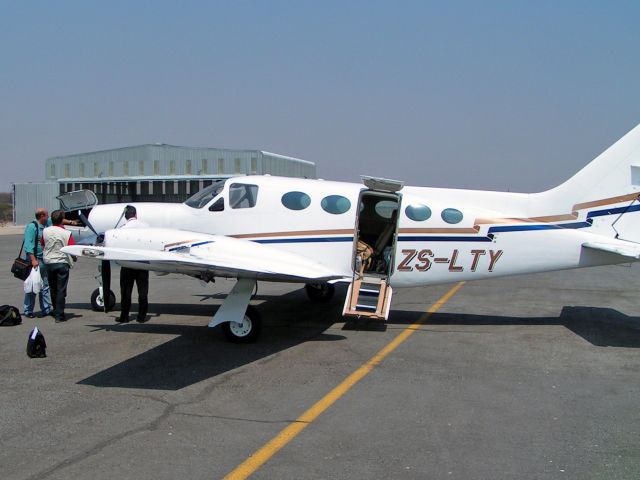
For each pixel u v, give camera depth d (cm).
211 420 504
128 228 900
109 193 3653
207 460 423
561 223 895
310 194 921
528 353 748
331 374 648
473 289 1371
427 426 494
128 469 408
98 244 925
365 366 681
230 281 1434
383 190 866
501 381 627
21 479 392
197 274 836
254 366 679
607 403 557
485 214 895
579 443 460
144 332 853
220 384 609
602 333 870
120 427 487
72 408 533
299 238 915
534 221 895
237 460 423
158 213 962
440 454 437
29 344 707
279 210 921
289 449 444
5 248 2338
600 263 880
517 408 542
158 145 3456
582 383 621
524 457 432
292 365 683
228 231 934
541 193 902
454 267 901
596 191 884
